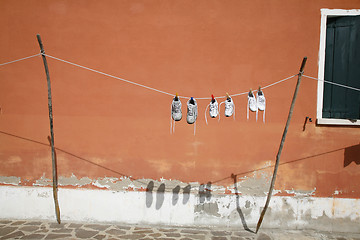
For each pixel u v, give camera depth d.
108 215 4.73
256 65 4.51
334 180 4.53
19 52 4.67
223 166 4.62
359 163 4.48
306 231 4.55
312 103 4.49
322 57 4.42
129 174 4.70
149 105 4.64
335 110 4.47
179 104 3.86
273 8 4.45
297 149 4.54
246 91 4.54
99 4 4.57
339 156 4.50
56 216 4.78
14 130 4.76
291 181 4.57
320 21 4.39
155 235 4.32
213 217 4.66
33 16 4.61
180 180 4.66
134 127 4.67
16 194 4.78
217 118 4.59
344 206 4.53
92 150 4.72
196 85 4.58
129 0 4.55
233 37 4.51
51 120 4.03
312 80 4.46
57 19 4.60
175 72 4.59
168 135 4.65
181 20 4.53
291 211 4.59
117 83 4.65
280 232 4.50
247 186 4.61
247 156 4.59
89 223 4.70
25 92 4.71
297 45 4.45
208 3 4.50
